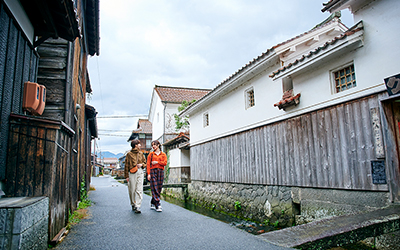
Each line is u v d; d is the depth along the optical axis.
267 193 8.52
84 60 8.51
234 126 10.61
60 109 4.75
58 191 3.38
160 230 4.03
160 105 24.33
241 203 9.99
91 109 9.73
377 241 4.93
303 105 7.00
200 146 14.03
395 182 4.74
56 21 3.91
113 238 3.52
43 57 4.86
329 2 5.90
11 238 2.08
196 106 13.71
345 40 5.43
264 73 8.87
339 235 3.02
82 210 5.79
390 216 3.79
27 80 3.96
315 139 6.62
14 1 3.29
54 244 3.07
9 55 3.16
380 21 5.19
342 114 5.90
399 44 4.84
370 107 5.28
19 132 3.04
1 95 2.89
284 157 7.74
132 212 5.70
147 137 32.91
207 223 4.57
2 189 2.84
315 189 6.59
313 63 6.39
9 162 2.93
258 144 9.08
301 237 2.92
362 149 5.39
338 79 6.20
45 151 3.10
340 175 5.86
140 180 5.69
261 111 8.90
